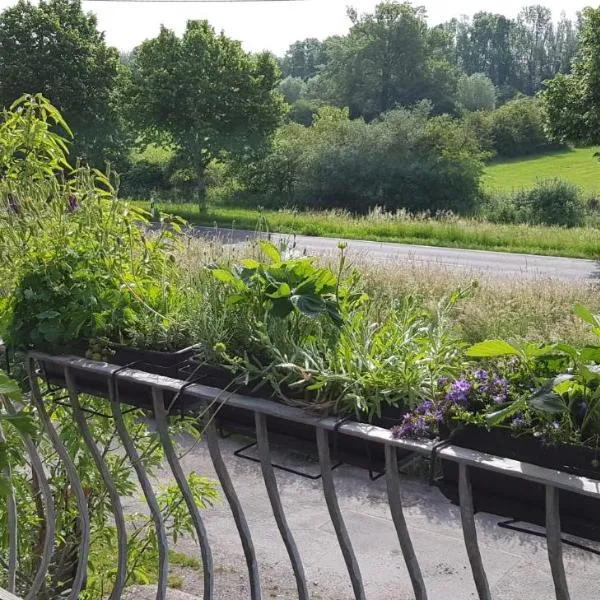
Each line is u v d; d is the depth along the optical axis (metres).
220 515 5.71
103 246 2.78
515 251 20.44
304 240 22.38
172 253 3.16
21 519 3.26
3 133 2.93
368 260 11.77
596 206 37.03
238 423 2.27
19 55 37.97
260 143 34.47
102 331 2.56
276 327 2.17
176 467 2.31
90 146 39.09
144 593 3.41
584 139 21.19
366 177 38.28
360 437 1.85
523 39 119.31
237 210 33.53
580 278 15.45
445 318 2.19
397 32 84.75
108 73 39.16
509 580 4.81
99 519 3.46
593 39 20.42
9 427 3.03
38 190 2.89
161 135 34.34
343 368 1.98
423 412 1.84
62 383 2.59
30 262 2.63
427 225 23.45
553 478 1.58
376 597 4.67
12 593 2.37
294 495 5.96
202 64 32.69
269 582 4.82
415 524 5.50
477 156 38.72
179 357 2.37
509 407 1.67
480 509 1.84
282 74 35.00
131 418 3.38
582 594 4.63
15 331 2.57
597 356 1.71
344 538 2.00
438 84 86.50
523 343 1.93
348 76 86.88
